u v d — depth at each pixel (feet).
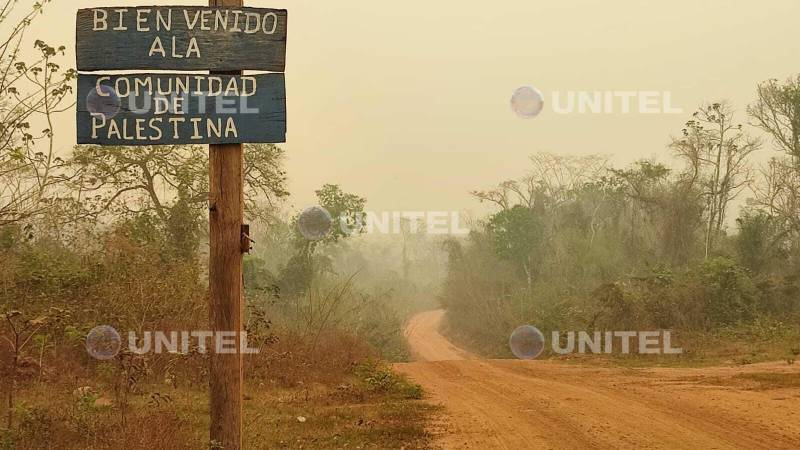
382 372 47.91
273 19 21.12
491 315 133.28
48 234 48.44
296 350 51.80
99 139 20.89
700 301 79.25
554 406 36.96
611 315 80.89
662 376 49.24
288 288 104.63
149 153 74.28
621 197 131.44
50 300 41.24
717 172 110.63
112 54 20.86
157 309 42.60
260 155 90.22
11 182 26.81
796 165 105.09
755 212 103.81
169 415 28.12
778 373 46.37
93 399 28.12
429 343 153.48
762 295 82.33
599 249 118.11
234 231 20.90
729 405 35.17
